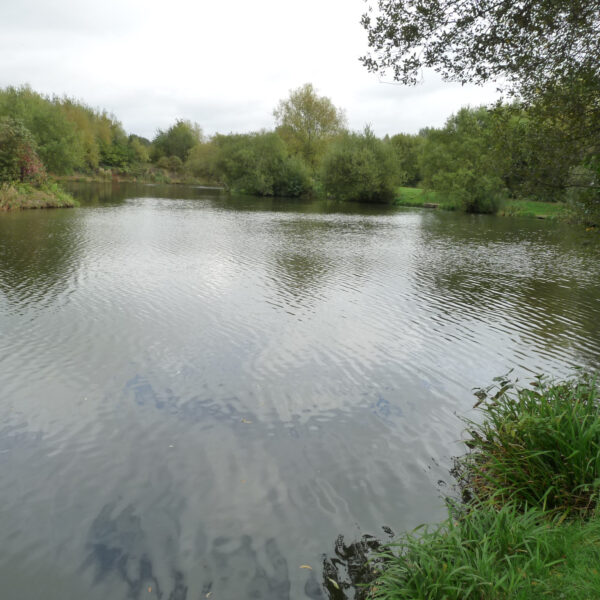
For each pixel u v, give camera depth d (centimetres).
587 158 760
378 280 1759
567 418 540
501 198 4906
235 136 8244
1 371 895
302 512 553
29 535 511
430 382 911
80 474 615
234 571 468
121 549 493
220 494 582
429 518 543
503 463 565
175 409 782
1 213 3362
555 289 1677
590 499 463
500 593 367
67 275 1628
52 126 6228
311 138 7756
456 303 1466
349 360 1004
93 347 1022
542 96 793
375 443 701
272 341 1095
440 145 5747
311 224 3644
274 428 736
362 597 438
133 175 10262
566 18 734
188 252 2161
